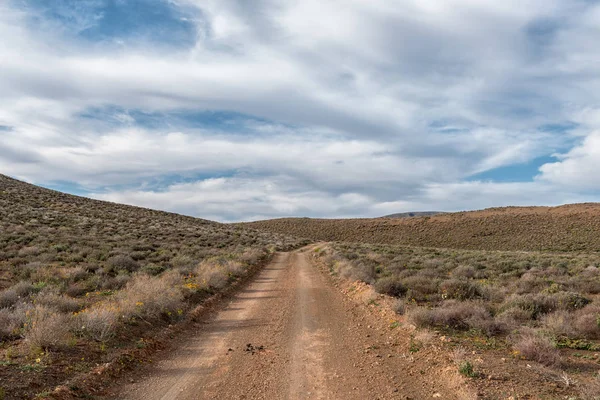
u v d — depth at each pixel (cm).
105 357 783
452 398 611
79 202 7219
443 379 685
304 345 953
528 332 900
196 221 8931
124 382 703
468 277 2044
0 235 3139
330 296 1688
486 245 7825
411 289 1504
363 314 1292
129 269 2248
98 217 5888
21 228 3666
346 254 3294
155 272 2167
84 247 2925
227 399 640
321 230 11625
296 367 795
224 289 1802
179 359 852
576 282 1656
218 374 757
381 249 4409
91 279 1775
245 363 823
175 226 6494
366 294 1542
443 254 3803
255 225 13275
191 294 1512
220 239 5406
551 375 670
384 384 690
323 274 2533
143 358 837
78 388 634
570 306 1164
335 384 700
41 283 1517
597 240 6506
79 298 1451
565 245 6488
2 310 1020
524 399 575
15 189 6688
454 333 948
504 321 1002
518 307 1138
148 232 5050
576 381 641
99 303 1272
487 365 717
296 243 6969
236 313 1358
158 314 1149
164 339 987
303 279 2280
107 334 884
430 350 829
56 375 666
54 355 746
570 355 797
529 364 725
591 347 836
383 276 1995
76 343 828
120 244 3319
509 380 647
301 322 1199
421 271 1984
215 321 1238
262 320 1237
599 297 1355
